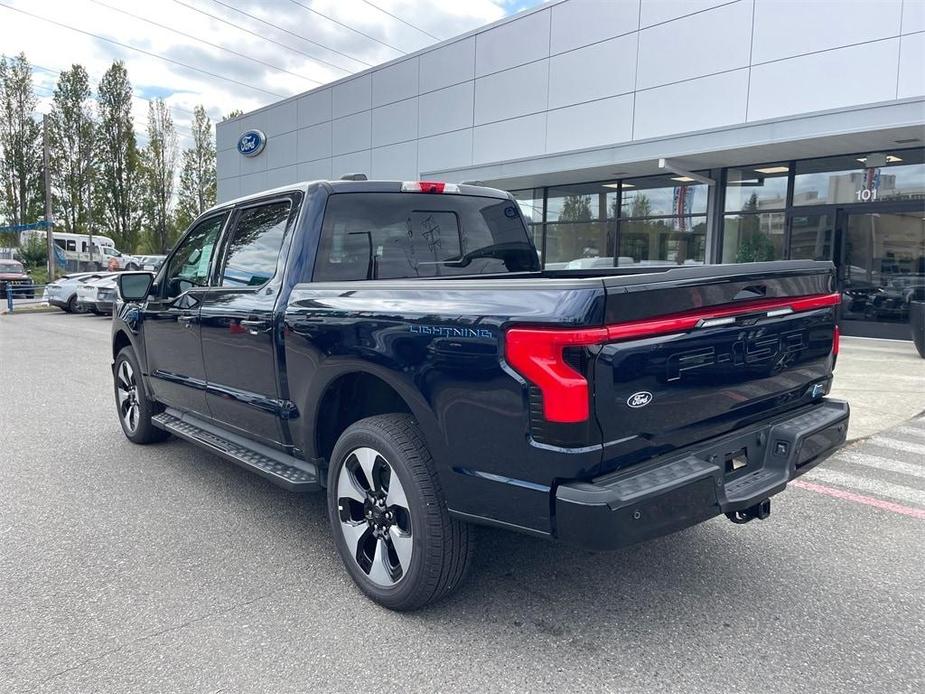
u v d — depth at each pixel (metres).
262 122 26.00
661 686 2.59
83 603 3.22
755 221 13.90
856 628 3.01
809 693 2.54
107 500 4.62
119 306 5.90
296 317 3.53
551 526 2.53
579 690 2.56
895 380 8.66
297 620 3.07
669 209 15.12
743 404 3.05
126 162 56.81
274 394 3.80
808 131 11.11
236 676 2.65
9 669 2.69
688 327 2.71
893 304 12.28
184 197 62.78
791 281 3.24
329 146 23.36
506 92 17.89
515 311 2.54
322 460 3.63
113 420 6.99
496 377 2.58
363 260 3.97
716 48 13.84
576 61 16.28
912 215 11.97
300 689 2.57
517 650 2.83
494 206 4.73
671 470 2.64
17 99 53.00
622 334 2.46
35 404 7.79
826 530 4.12
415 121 20.38
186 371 4.79
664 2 14.54
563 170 14.55
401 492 3.00
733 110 13.70
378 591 3.16
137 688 2.57
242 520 4.27
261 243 4.09
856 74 12.06
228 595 3.31
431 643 2.88
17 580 3.46
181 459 5.58
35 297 31.75
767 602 3.24
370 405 3.64
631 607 3.19
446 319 2.76
